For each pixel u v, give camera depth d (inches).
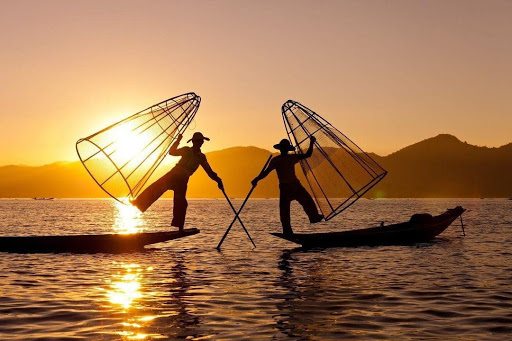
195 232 824.9
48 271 650.8
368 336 346.9
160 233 849.5
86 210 4500.5
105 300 467.5
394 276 606.9
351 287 533.3
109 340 336.8
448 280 578.6
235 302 457.7
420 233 1011.9
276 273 632.4
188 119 773.3
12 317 399.9
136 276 609.9
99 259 776.3
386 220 2251.5
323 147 840.9
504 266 693.9
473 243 1024.2
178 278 594.9
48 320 390.3
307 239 876.6
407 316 403.9
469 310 425.7
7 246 883.4
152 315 406.9
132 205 755.4
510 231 1421.0
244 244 1023.6
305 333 354.3
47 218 2625.5
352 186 848.9
